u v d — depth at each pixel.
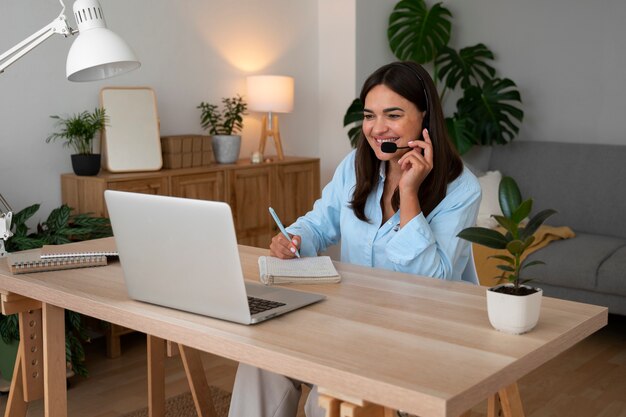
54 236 3.33
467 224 2.21
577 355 3.66
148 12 4.12
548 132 5.16
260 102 4.45
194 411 2.99
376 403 1.31
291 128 5.00
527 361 1.43
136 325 1.71
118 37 2.07
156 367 2.55
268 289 1.89
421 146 2.12
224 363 3.53
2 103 3.60
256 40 4.72
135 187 3.73
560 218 4.74
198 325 1.61
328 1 5.03
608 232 4.58
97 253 2.24
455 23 5.41
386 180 2.31
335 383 1.35
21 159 3.69
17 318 3.08
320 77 5.14
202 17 4.39
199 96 4.42
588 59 4.96
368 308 1.74
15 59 2.17
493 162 5.06
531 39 5.15
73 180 3.75
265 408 2.01
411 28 5.09
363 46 4.98
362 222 2.34
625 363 3.56
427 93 2.18
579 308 1.75
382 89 2.16
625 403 3.08
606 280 3.87
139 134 3.95
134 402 3.10
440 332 1.56
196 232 1.59
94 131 3.76
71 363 3.23
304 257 2.20
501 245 1.62
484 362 1.38
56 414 2.21
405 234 2.11
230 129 4.42
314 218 2.49
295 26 4.95
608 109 4.92
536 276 4.07
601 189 4.63
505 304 1.54
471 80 5.39
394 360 1.39
